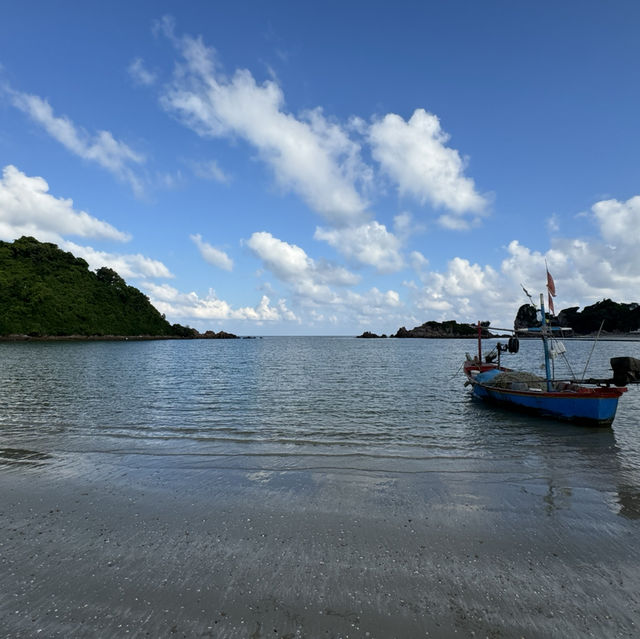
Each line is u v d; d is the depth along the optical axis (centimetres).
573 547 582
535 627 416
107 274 14462
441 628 413
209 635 399
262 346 10281
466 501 746
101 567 521
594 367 3781
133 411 1675
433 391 2323
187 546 577
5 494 771
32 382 2645
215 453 1059
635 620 429
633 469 952
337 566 526
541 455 1073
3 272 11706
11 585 479
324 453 1065
